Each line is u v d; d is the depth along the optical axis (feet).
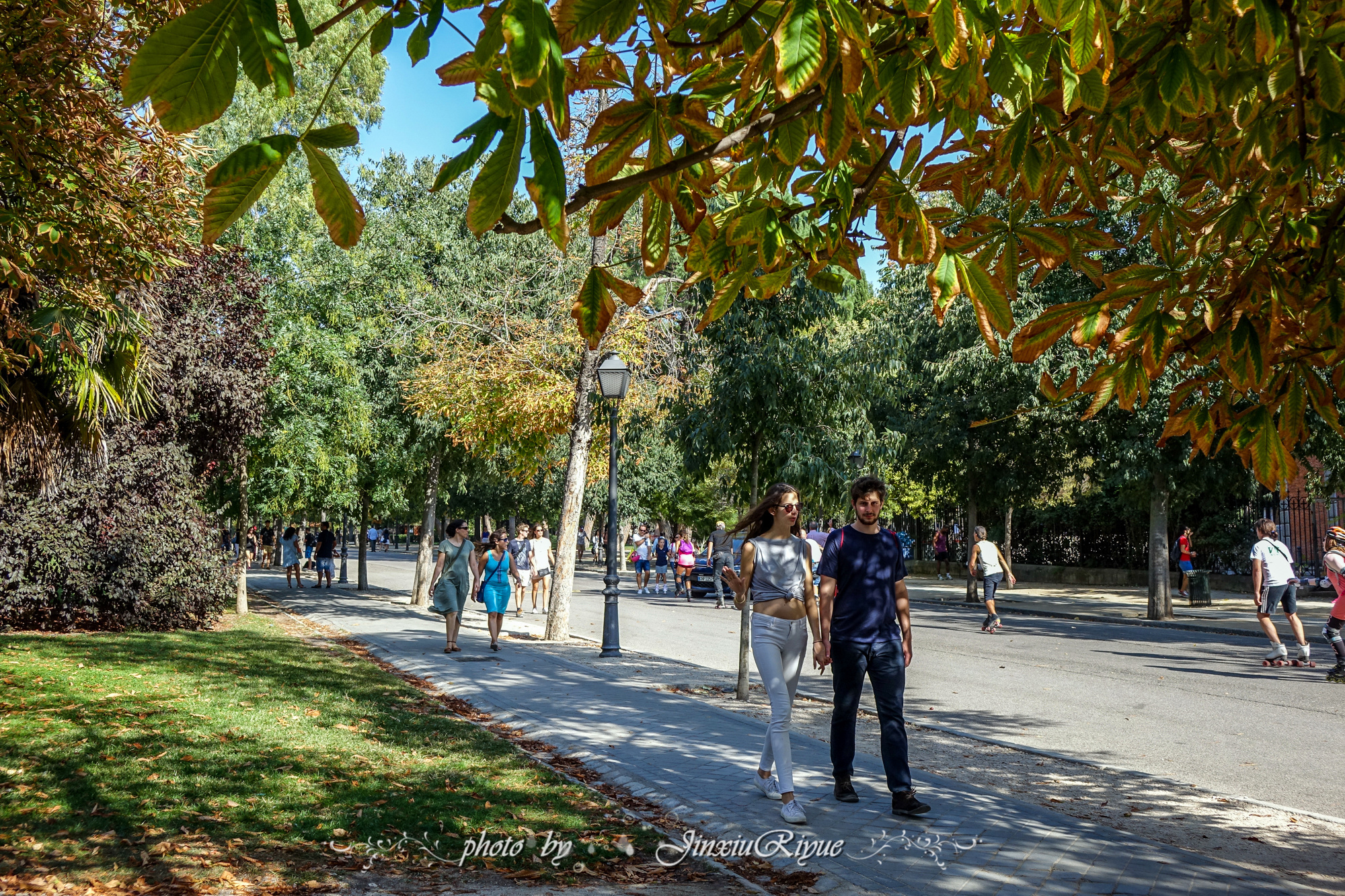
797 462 37.83
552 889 15.11
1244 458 10.94
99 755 22.76
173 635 49.80
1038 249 8.42
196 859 16.03
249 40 4.18
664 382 57.11
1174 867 16.35
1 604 49.42
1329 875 16.98
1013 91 7.42
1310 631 61.62
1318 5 9.50
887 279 87.35
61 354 29.96
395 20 5.58
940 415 84.79
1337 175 12.35
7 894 14.14
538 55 4.36
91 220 21.35
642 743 25.71
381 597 90.94
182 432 56.49
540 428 57.00
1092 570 113.09
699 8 7.25
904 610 20.53
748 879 15.78
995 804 20.30
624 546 169.27
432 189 4.95
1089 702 34.81
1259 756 26.53
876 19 7.29
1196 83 8.76
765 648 19.95
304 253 70.79
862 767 23.48
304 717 28.40
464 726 27.78
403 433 78.54
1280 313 10.07
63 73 18.98
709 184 7.55
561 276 60.59
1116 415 68.18
